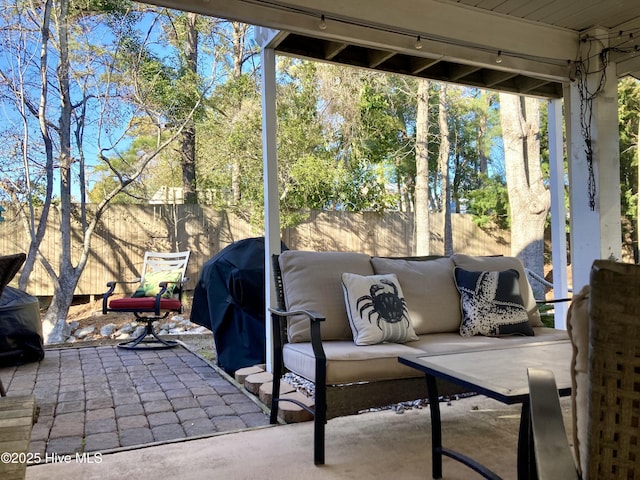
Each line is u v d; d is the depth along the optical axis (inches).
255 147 308.3
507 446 86.7
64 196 253.8
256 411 106.6
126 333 236.7
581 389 31.0
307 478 74.3
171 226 291.7
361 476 75.0
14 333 149.7
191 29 309.9
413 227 352.8
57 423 98.9
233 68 327.6
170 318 260.5
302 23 116.3
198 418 102.0
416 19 125.5
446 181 382.0
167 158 323.3
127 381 131.9
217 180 317.7
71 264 253.1
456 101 407.2
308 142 317.1
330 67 323.6
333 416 80.6
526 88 181.6
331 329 101.7
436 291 116.7
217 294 152.5
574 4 130.0
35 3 250.8
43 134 248.5
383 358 84.4
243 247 158.9
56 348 182.9
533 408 34.9
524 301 124.0
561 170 174.1
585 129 143.5
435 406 74.4
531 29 140.6
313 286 103.5
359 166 345.7
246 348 142.1
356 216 333.1
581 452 30.8
